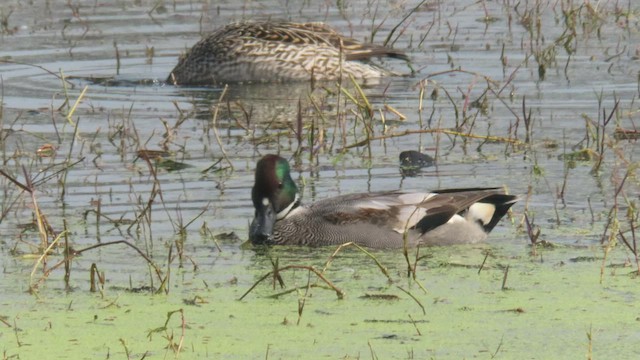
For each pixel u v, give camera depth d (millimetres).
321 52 22672
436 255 12242
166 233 13016
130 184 14961
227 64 22562
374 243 12570
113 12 26812
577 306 10414
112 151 16703
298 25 23469
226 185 14898
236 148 16859
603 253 12023
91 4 27547
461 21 25500
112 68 22531
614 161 15672
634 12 25438
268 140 17234
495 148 16547
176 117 19000
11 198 14359
